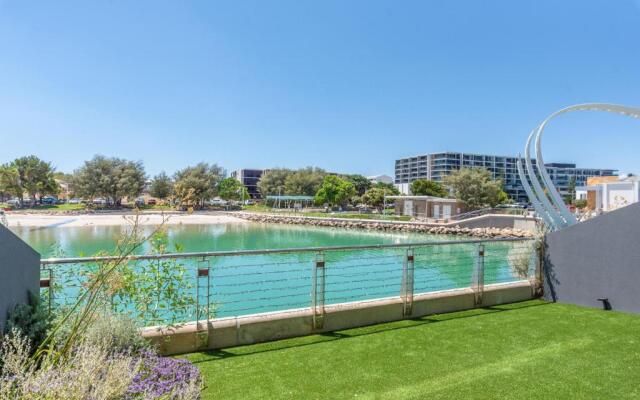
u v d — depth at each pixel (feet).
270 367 11.39
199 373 9.90
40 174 192.24
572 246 19.88
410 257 17.26
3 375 7.09
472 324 16.07
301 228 134.10
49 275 11.30
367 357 12.26
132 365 8.96
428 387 10.14
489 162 353.10
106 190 189.88
